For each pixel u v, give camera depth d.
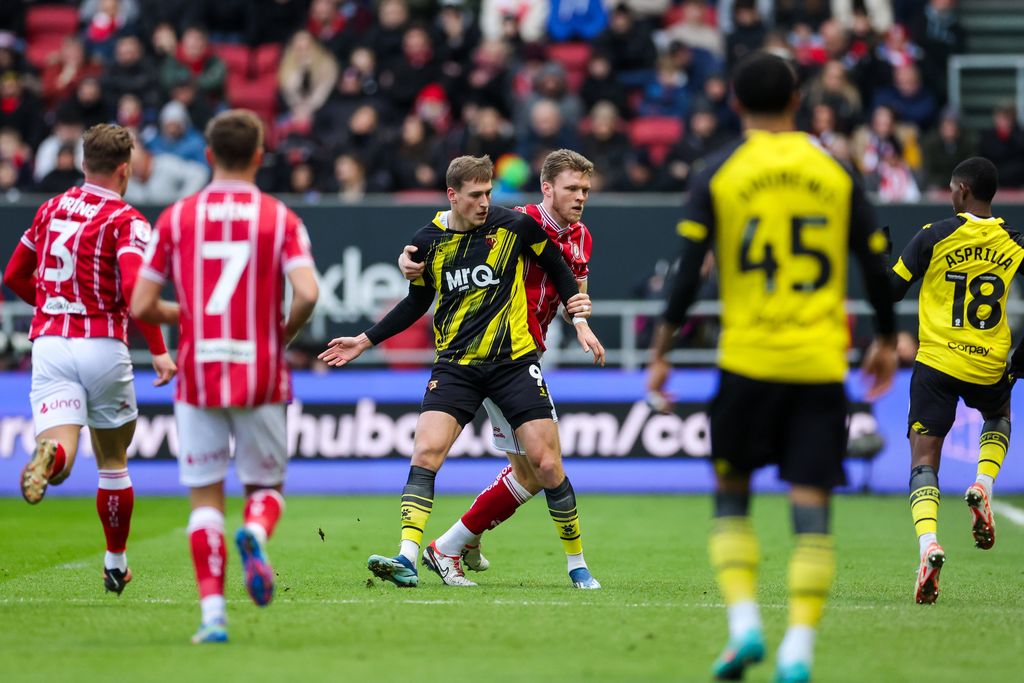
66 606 22.41
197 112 59.88
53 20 72.06
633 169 55.75
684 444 48.16
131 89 61.16
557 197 25.56
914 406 25.64
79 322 22.23
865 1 68.56
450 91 62.62
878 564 29.92
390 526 37.56
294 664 17.09
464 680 16.16
